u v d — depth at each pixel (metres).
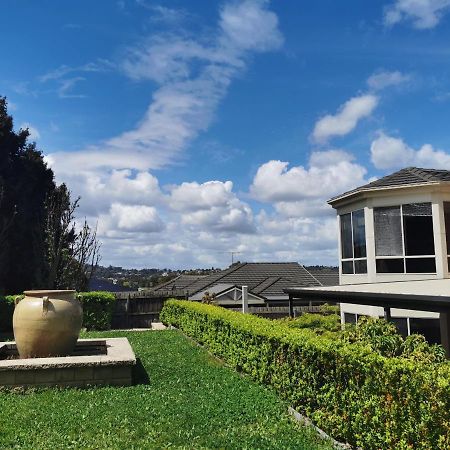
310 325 15.89
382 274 18.50
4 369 9.15
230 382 10.08
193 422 7.17
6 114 31.72
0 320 21.05
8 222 28.48
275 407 8.11
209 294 26.69
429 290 13.88
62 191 30.16
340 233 21.25
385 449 5.68
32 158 32.47
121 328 24.81
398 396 5.46
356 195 19.34
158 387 9.62
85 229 28.47
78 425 6.89
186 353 13.98
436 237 17.45
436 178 17.83
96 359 9.73
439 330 16.44
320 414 7.13
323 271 40.09
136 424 7.01
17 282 29.59
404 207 18.28
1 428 6.65
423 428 5.04
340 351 6.79
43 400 8.42
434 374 5.09
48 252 27.86
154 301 25.62
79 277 27.67
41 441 6.19
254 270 37.12
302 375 7.94
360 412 6.18
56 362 9.46
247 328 10.74
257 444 6.26
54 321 10.31
